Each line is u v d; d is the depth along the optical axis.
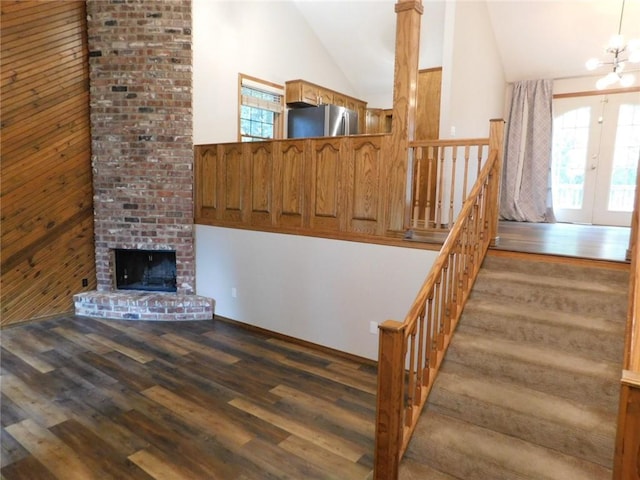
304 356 3.87
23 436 2.56
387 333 2.05
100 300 4.81
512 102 7.09
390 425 2.08
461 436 2.30
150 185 4.83
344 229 3.79
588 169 6.74
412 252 3.40
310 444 2.54
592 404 2.31
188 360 3.72
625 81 5.20
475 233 3.16
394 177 3.47
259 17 5.78
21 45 4.16
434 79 5.26
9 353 3.79
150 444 2.50
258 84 5.84
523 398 2.39
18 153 4.27
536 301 2.94
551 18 5.79
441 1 5.36
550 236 4.52
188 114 4.75
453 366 2.71
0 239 4.25
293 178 4.10
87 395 3.07
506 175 7.16
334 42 6.93
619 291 2.81
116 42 4.63
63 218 4.69
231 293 4.74
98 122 4.76
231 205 4.64
